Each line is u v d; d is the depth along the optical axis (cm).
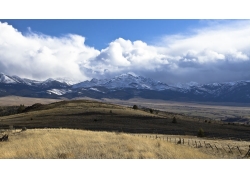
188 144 3691
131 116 10750
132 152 2066
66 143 2444
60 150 2091
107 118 10138
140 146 2350
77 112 11344
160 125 9206
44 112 11612
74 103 14012
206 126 9712
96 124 8738
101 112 11300
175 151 2253
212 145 3566
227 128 9419
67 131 3828
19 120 9919
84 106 13050
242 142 4266
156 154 2072
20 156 1859
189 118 13188
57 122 9119
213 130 8756
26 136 3338
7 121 9794
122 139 2873
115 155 1969
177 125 9506
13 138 3319
